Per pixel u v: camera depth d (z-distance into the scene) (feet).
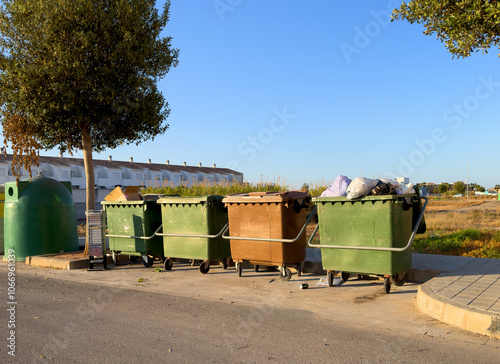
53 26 30.04
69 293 23.06
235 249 26.48
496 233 39.04
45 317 18.12
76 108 31.81
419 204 22.59
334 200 21.85
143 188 65.21
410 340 14.37
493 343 13.89
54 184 38.04
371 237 20.99
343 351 13.51
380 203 20.66
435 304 16.78
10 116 32.35
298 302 20.02
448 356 12.85
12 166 35.17
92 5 30.63
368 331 15.48
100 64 31.91
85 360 13.12
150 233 30.86
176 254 28.84
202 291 22.94
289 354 13.35
